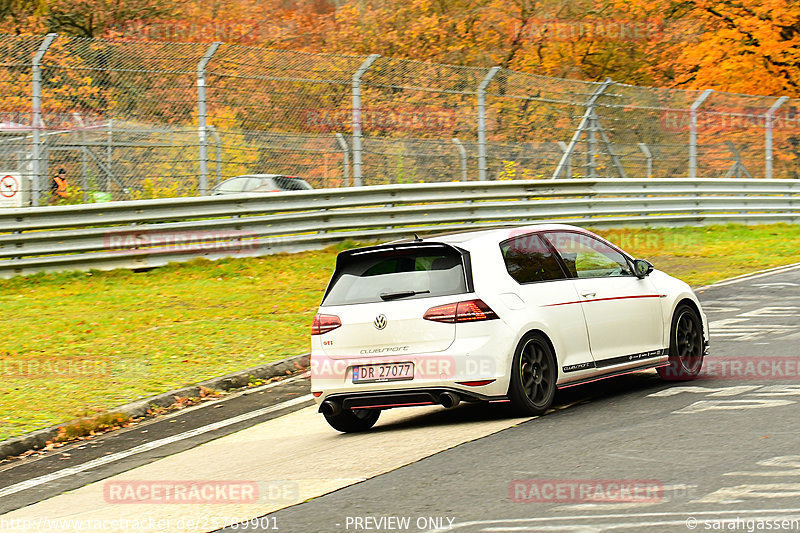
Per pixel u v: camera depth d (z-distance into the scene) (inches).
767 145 3348.9
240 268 2345.0
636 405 1043.3
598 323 1103.0
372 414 1115.9
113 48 2299.5
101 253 2278.5
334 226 2551.7
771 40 4724.4
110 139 2299.5
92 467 1050.7
